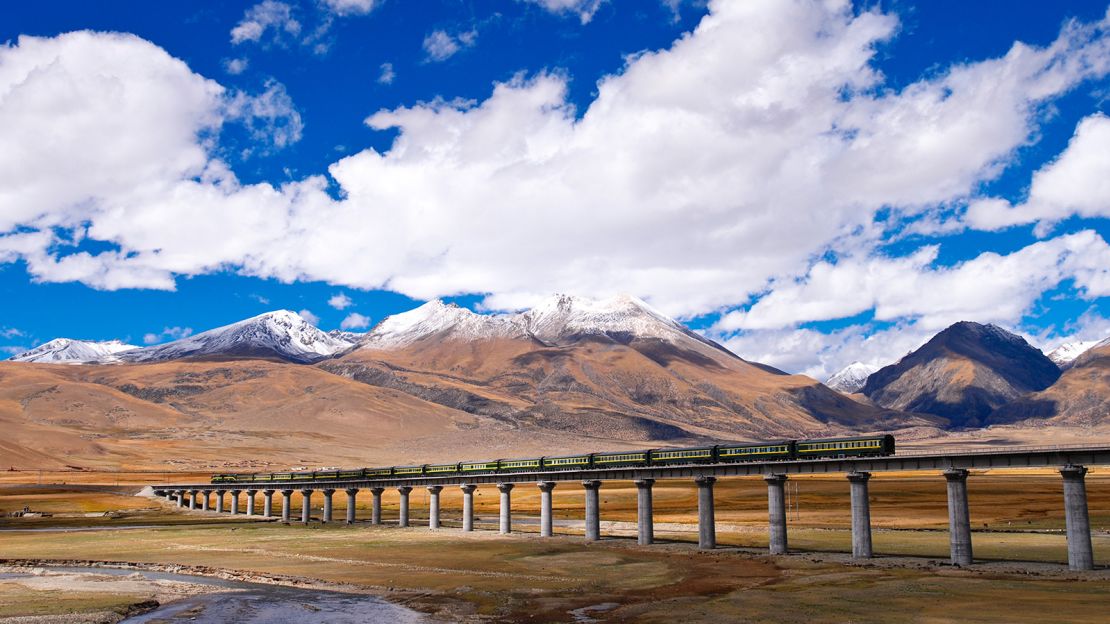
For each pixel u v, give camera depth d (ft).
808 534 363.97
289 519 556.51
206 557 307.99
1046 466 232.12
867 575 232.12
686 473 313.53
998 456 239.91
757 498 628.69
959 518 246.06
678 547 311.27
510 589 226.79
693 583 228.43
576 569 260.01
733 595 207.92
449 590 227.40
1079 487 226.17
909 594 200.75
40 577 263.29
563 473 362.12
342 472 519.19
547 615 192.03
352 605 209.56
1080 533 224.53
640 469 327.26
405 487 462.19
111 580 253.24
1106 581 208.95
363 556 301.84
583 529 426.10
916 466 255.09
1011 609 178.81
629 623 181.27
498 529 420.36
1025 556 270.26
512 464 392.68
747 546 315.99
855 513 266.36
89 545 356.79
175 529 447.42
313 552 317.42
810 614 181.88
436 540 356.59
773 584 222.48
